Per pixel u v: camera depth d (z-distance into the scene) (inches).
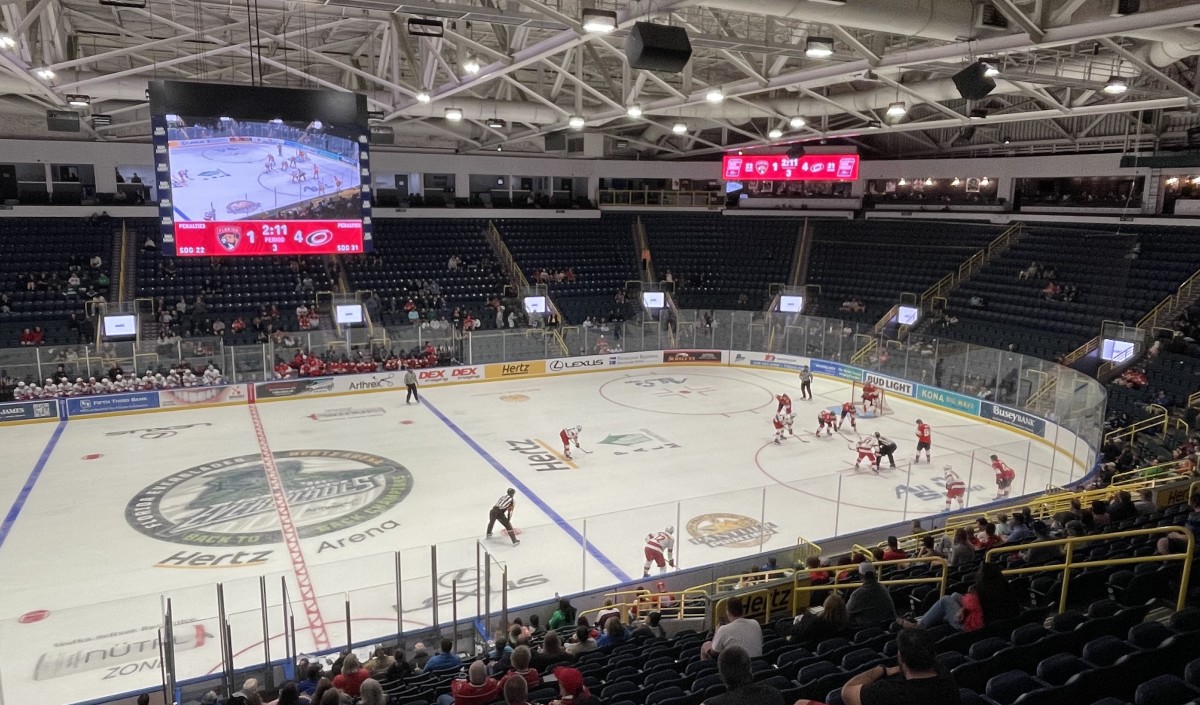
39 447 1025.5
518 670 331.3
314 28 928.9
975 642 303.1
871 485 882.1
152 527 778.2
